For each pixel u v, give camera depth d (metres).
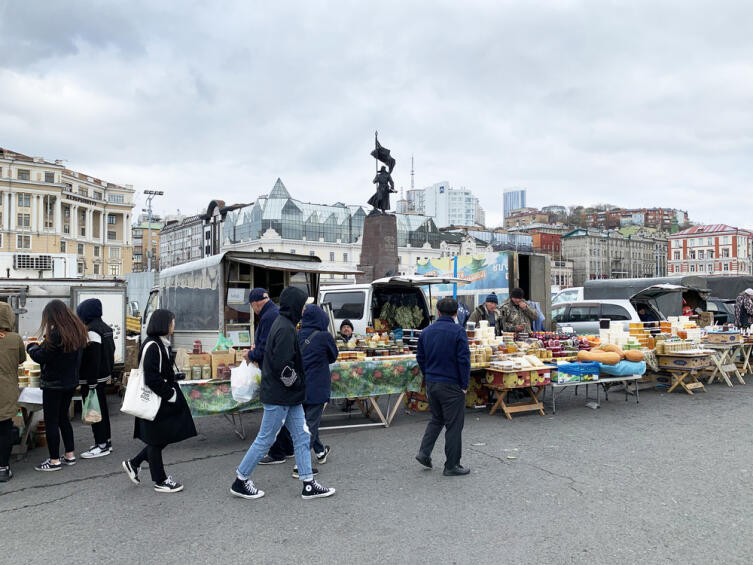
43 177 90.00
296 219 78.06
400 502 4.76
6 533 4.20
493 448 6.44
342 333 9.02
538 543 3.94
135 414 4.85
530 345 8.72
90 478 5.50
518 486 5.14
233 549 3.89
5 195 85.62
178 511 4.61
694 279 16.25
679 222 179.38
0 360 5.35
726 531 4.11
